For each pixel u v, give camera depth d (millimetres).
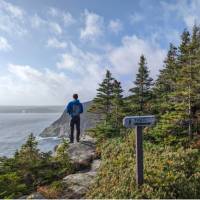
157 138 17922
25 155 16125
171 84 24750
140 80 23188
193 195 11031
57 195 12016
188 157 14398
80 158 16562
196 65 18359
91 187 12484
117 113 23078
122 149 16375
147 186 10844
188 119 18188
